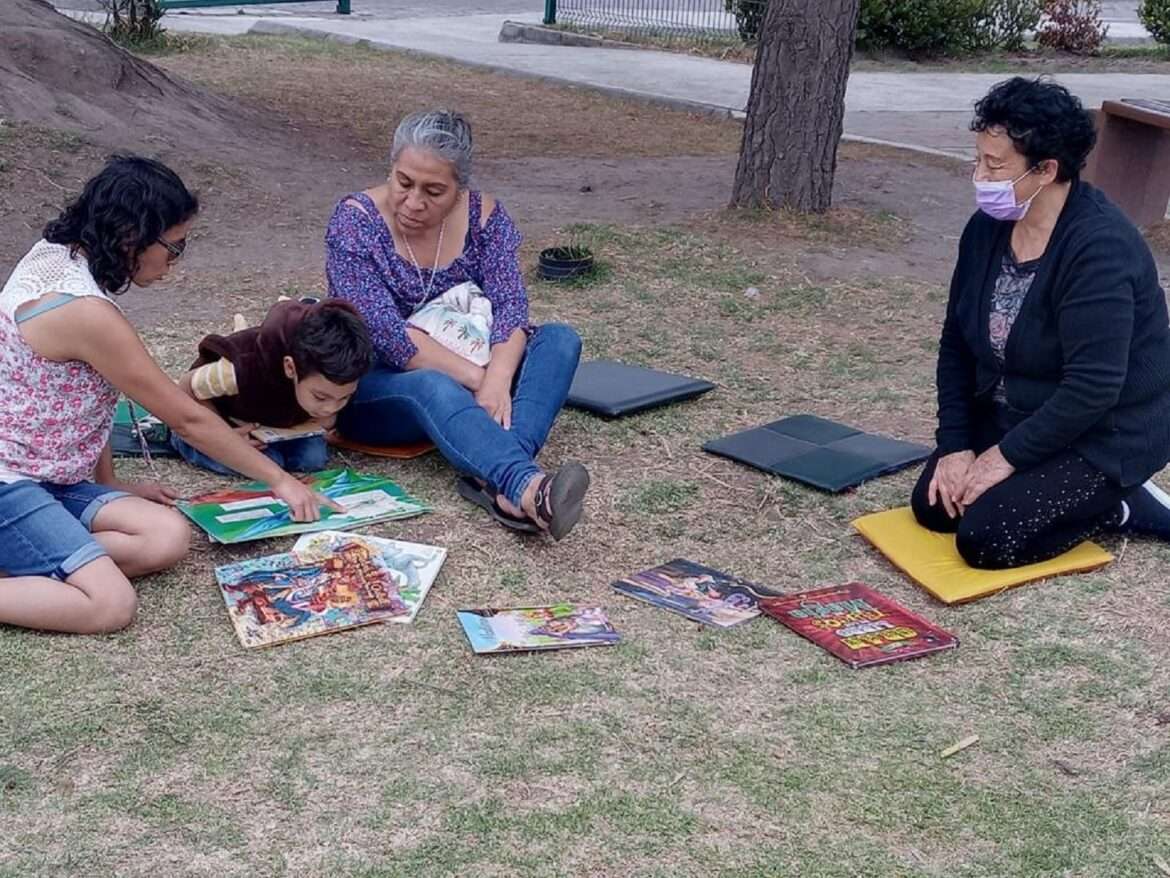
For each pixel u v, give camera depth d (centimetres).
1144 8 1905
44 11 860
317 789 277
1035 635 347
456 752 291
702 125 1145
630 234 725
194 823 265
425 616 346
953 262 717
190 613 341
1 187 688
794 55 756
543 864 258
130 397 339
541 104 1206
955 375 401
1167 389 370
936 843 268
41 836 260
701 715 307
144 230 320
